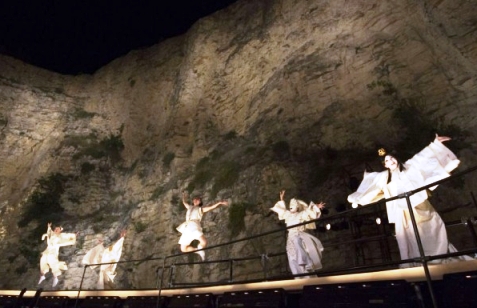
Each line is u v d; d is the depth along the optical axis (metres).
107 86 27.69
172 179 18.91
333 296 4.82
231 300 6.17
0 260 18.05
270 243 12.77
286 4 20.44
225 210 14.98
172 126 21.61
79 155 23.44
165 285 14.56
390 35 15.07
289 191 13.76
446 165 5.44
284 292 5.59
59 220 19.98
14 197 21.34
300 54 18.25
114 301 8.36
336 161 13.66
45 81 27.16
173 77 25.27
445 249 5.24
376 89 14.34
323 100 15.92
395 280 4.38
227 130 19.75
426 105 12.61
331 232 11.79
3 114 23.95
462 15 12.52
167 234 16.25
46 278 17.25
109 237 18.52
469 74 11.79
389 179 6.25
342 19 17.28
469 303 3.64
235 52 21.77
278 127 16.61
